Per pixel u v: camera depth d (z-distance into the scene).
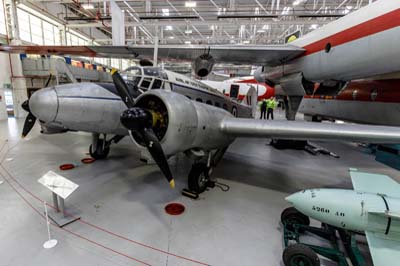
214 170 5.52
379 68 3.91
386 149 5.90
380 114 7.32
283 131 3.66
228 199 3.98
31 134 9.02
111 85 4.58
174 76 5.36
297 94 6.46
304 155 7.32
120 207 3.57
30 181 4.45
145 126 3.06
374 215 2.19
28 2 12.27
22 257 2.43
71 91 3.91
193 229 3.05
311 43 5.21
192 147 3.65
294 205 2.62
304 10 12.04
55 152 6.53
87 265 2.35
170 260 2.47
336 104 9.70
